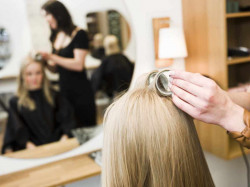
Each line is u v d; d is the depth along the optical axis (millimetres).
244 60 1635
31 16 1343
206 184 543
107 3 1511
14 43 1320
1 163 1428
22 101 1367
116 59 1571
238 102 720
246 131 486
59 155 1522
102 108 1562
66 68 1444
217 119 490
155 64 1746
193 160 521
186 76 484
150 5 1702
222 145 1709
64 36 1420
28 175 1418
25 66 1351
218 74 1617
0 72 1304
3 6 1285
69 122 1490
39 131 1431
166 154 505
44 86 1404
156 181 512
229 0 1834
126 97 550
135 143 512
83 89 1496
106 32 1525
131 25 1592
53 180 1364
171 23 1784
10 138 1372
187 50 1816
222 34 1543
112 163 540
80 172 1419
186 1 1748
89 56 1494
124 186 530
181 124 516
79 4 1437
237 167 2180
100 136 1615
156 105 522
